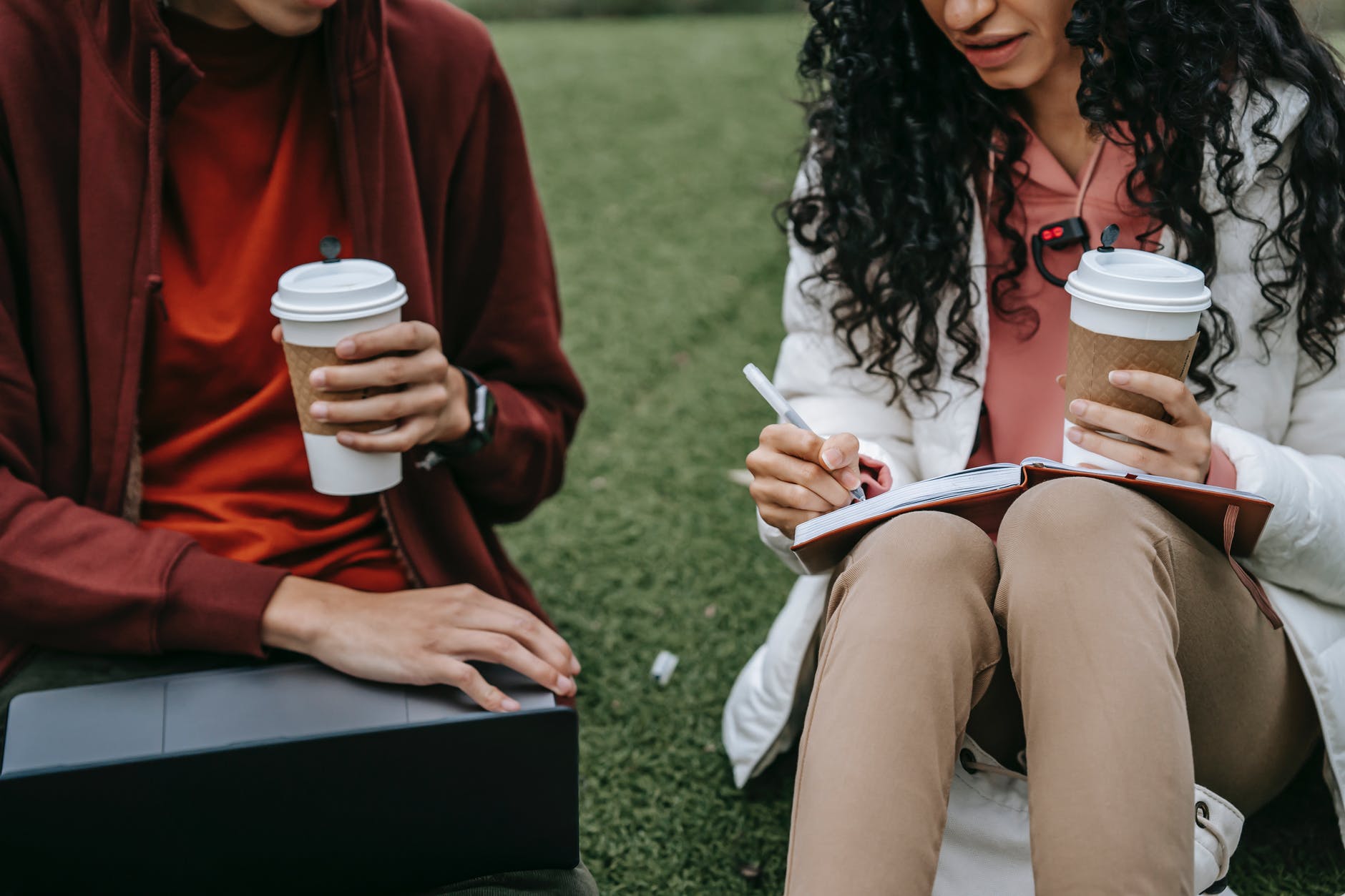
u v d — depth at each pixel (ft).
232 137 5.11
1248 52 4.98
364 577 5.39
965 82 5.53
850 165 5.68
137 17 4.63
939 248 5.50
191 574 4.68
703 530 9.02
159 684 4.57
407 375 4.63
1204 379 5.25
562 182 16.30
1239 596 4.68
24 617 4.66
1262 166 5.09
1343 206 5.06
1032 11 4.99
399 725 4.15
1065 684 4.00
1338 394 5.38
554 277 6.19
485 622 4.84
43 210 4.79
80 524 4.71
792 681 5.96
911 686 4.09
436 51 5.46
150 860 4.19
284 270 5.19
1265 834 5.80
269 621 4.70
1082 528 4.18
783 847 6.11
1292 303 5.25
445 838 4.44
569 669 4.89
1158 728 3.87
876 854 3.82
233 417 5.19
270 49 5.11
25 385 4.80
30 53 4.71
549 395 6.14
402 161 5.25
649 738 6.93
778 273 13.46
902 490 4.67
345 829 4.32
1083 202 5.46
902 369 5.84
